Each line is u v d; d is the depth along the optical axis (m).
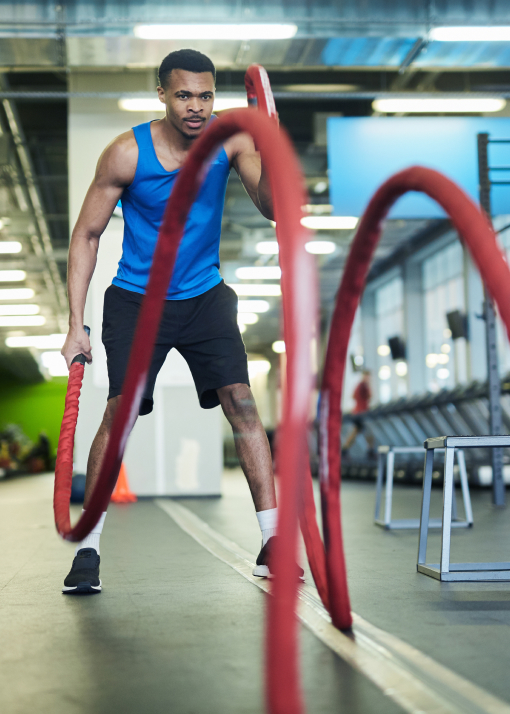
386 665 1.29
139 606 1.87
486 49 6.62
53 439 31.62
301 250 0.87
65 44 6.34
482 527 3.91
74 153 7.29
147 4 5.87
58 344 25.88
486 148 5.91
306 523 1.58
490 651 1.41
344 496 7.10
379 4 5.95
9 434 27.45
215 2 5.89
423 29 6.27
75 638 1.55
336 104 10.04
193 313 2.24
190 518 4.68
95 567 2.11
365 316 19.00
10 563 2.78
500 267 0.84
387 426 13.01
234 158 2.26
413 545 3.18
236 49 6.50
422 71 9.14
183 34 6.20
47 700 1.15
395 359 15.19
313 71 9.02
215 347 2.25
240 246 14.49
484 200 5.91
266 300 19.67
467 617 1.71
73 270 2.21
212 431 7.32
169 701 1.14
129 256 2.25
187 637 1.53
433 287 15.57
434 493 7.23
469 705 1.10
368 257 1.32
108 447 1.60
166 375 7.26
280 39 6.33
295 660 0.75
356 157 7.29
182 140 2.18
